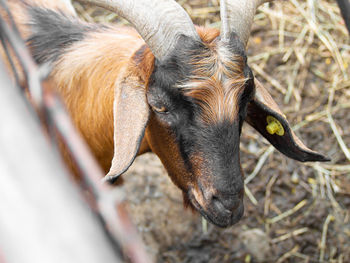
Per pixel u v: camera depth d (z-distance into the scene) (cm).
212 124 326
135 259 89
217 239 605
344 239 615
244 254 602
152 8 328
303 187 636
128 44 390
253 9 353
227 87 324
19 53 132
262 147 656
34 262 76
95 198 94
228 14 335
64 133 104
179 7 328
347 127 672
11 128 86
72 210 80
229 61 323
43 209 79
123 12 340
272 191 633
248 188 632
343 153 658
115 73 381
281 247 608
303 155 402
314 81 701
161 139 358
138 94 343
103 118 400
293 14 750
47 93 110
